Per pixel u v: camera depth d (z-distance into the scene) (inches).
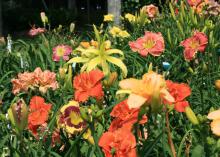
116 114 80.9
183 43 161.0
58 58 190.7
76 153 89.7
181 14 238.4
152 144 77.6
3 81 193.0
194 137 97.3
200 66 172.1
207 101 142.7
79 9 1366.9
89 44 192.4
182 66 184.7
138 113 73.0
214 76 167.9
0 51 269.4
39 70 126.0
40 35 297.3
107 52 112.7
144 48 146.1
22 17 1026.1
